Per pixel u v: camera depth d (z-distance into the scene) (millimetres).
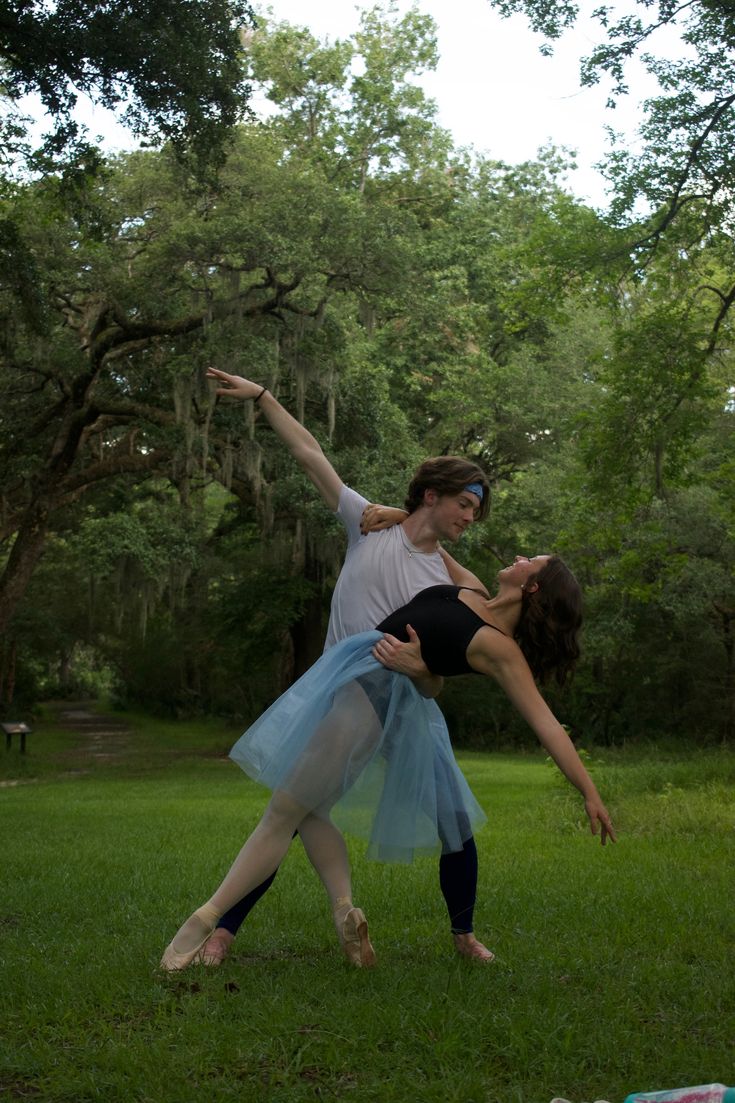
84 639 48656
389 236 23266
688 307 17328
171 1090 3219
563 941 5332
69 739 40562
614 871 7859
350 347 25422
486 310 32000
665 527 26016
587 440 17969
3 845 10312
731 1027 3854
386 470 26672
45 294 21797
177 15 14836
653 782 14242
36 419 25672
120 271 24109
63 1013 4008
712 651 32406
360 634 4711
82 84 15055
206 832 11367
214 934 4723
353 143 32969
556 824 11312
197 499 30641
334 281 23922
